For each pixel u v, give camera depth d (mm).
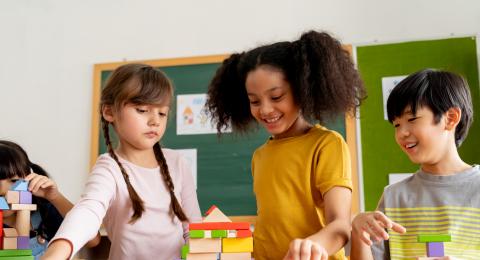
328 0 2180
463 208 1015
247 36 2223
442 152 1032
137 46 2312
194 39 2270
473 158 1962
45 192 1172
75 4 2400
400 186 1116
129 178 1070
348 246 1119
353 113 1039
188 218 1170
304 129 1083
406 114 1028
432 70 1083
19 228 927
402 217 1077
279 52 1003
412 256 1021
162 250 1062
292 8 2205
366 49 2117
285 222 1008
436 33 2082
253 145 2146
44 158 2287
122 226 1047
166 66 2260
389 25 2121
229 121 1185
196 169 2170
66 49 2369
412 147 1031
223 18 2260
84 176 2242
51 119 2318
